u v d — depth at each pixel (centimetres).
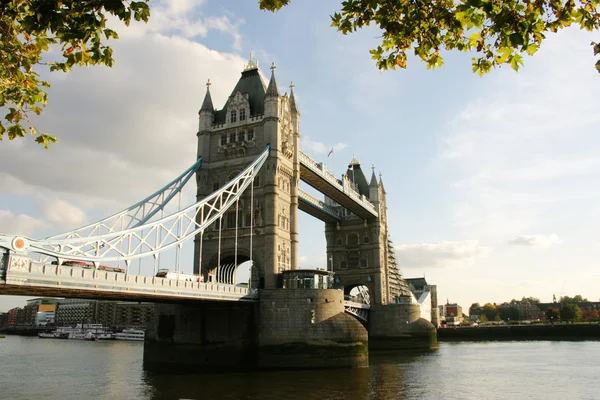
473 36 1303
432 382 5641
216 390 4844
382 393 4834
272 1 1399
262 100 8212
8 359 8788
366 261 12156
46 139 1644
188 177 7819
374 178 12525
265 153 7494
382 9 1359
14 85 1555
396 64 1473
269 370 6244
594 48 1253
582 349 10500
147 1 1230
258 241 7462
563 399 4750
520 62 1266
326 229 12738
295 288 6662
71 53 1382
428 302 15975
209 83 8538
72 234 4516
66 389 5072
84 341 16625
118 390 4956
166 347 6969
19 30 1491
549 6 1262
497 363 7750
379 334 11169
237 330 6531
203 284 5491
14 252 3631
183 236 5809
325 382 5353
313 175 8969
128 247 4797
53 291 4206
